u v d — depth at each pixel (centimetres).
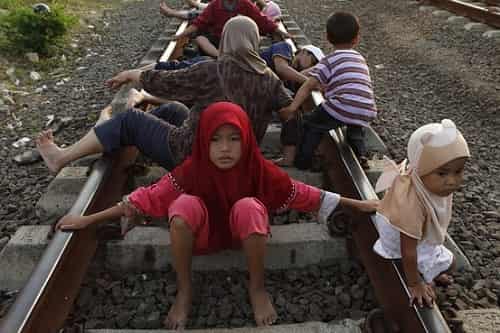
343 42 390
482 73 724
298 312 278
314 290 295
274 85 331
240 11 605
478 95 637
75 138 518
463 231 353
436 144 227
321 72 384
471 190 412
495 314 265
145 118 344
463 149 227
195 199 263
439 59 803
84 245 296
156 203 272
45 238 322
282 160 414
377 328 258
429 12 1134
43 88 671
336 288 294
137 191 275
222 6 608
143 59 743
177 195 272
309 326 256
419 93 662
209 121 254
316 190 282
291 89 515
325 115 387
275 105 335
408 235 237
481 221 369
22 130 541
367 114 380
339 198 283
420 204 239
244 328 257
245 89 324
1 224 370
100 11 1160
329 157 406
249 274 291
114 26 1036
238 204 262
